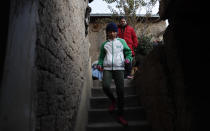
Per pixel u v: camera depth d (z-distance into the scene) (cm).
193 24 149
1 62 122
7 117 105
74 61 262
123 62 269
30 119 110
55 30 172
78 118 251
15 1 123
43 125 133
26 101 110
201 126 131
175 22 159
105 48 278
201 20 146
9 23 120
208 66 139
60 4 192
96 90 385
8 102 108
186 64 147
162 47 201
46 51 144
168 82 181
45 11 145
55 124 164
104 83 257
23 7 122
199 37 146
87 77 349
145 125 265
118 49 272
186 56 149
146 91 283
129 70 371
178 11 152
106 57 272
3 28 127
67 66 219
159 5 171
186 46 151
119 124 281
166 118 189
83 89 294
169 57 175
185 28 153
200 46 145
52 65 160
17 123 106
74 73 260
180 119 155
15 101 108
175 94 168
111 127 270
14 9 122
